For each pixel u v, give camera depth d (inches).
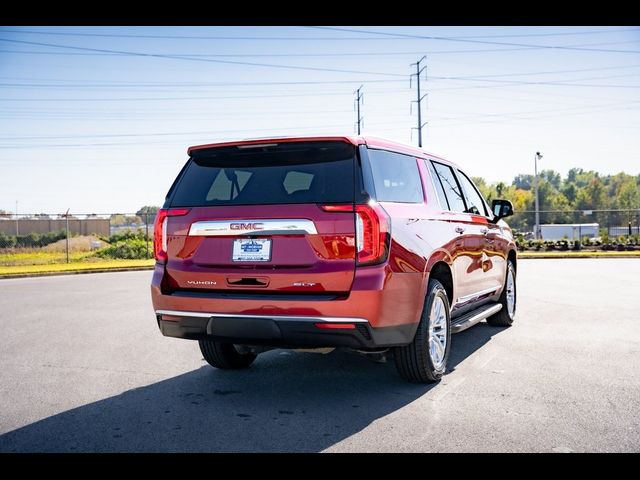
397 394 193.3
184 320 188.5
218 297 182.2
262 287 179.3
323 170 181.0
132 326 330.3
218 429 161.2
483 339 284.4
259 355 255.9
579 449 144.5
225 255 185.3
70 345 277.7
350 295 170.1
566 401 183.8
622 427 159.8
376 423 164.7
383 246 174.1
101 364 239.6
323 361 243.0
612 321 334.6
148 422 167.6
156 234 199.3
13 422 168.4
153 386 206.1
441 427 161.0
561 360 239.8
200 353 259.8
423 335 194.9
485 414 171.8
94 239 1349.7
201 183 196.1
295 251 177.0
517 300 426.3
